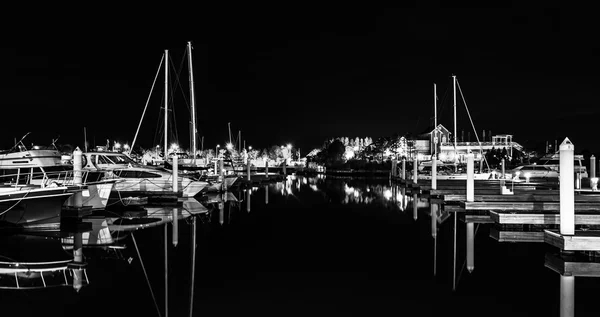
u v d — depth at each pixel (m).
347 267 15.63
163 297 12.17
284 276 14.38
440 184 50.44
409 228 24.11
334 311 11.29
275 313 11.09
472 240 20.58
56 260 16.06
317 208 34.16
